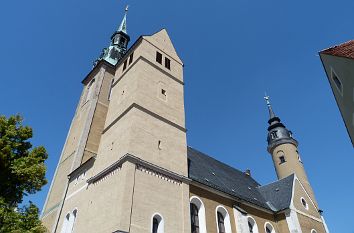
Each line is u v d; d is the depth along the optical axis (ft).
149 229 68.80
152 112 93.09
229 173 143.33
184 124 102.58
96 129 121.80
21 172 56.90
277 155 183.42
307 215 123.13
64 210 97.09
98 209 76.28
